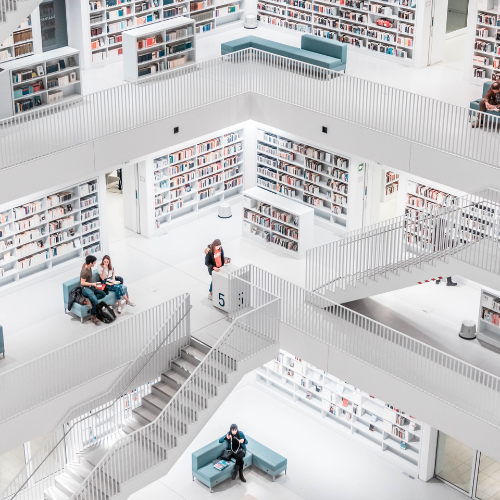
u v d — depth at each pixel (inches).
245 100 886.4
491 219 727.1
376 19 1021.2
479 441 667.4
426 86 939.3
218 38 1092.5
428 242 724.0
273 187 1000.2
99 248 914.7
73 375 706.2
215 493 793.6
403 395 706.2
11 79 842.2
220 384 718.5
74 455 761.6
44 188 752.3
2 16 733.9
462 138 743.1
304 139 948.6
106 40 1010.7
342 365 743.1
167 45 986.7
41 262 865.5
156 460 682.8
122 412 790.5
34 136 779.4
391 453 839.7
